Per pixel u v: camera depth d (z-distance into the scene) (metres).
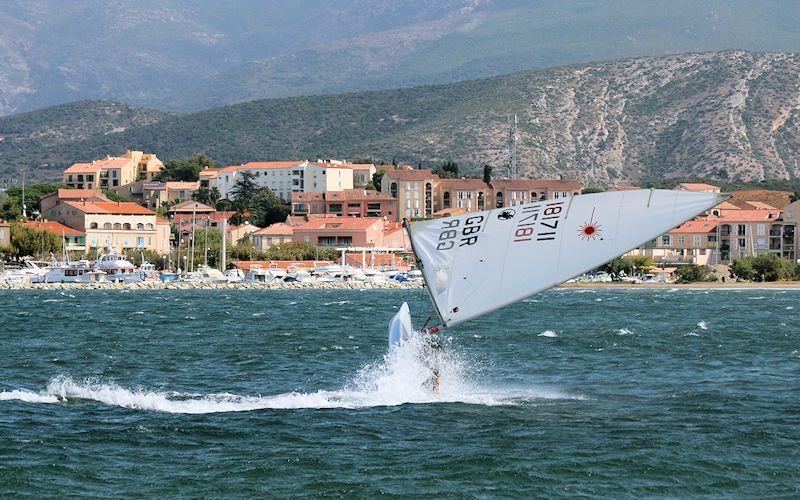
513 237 89.19
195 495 80.69
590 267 86.25
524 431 98.44
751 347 175.88
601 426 101.06
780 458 90.19
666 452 91.25
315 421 102.38
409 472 85.75
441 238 90.81
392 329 110.19
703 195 85.56
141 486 82.69
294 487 82.38
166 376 139.38
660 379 133.88
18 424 101.44
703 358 158.38
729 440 95.88
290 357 160.38
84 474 85.50
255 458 89.81
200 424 101.44
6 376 139.88
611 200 87.69
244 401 113.62
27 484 82.75
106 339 194.75
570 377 135.25
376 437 96.19
